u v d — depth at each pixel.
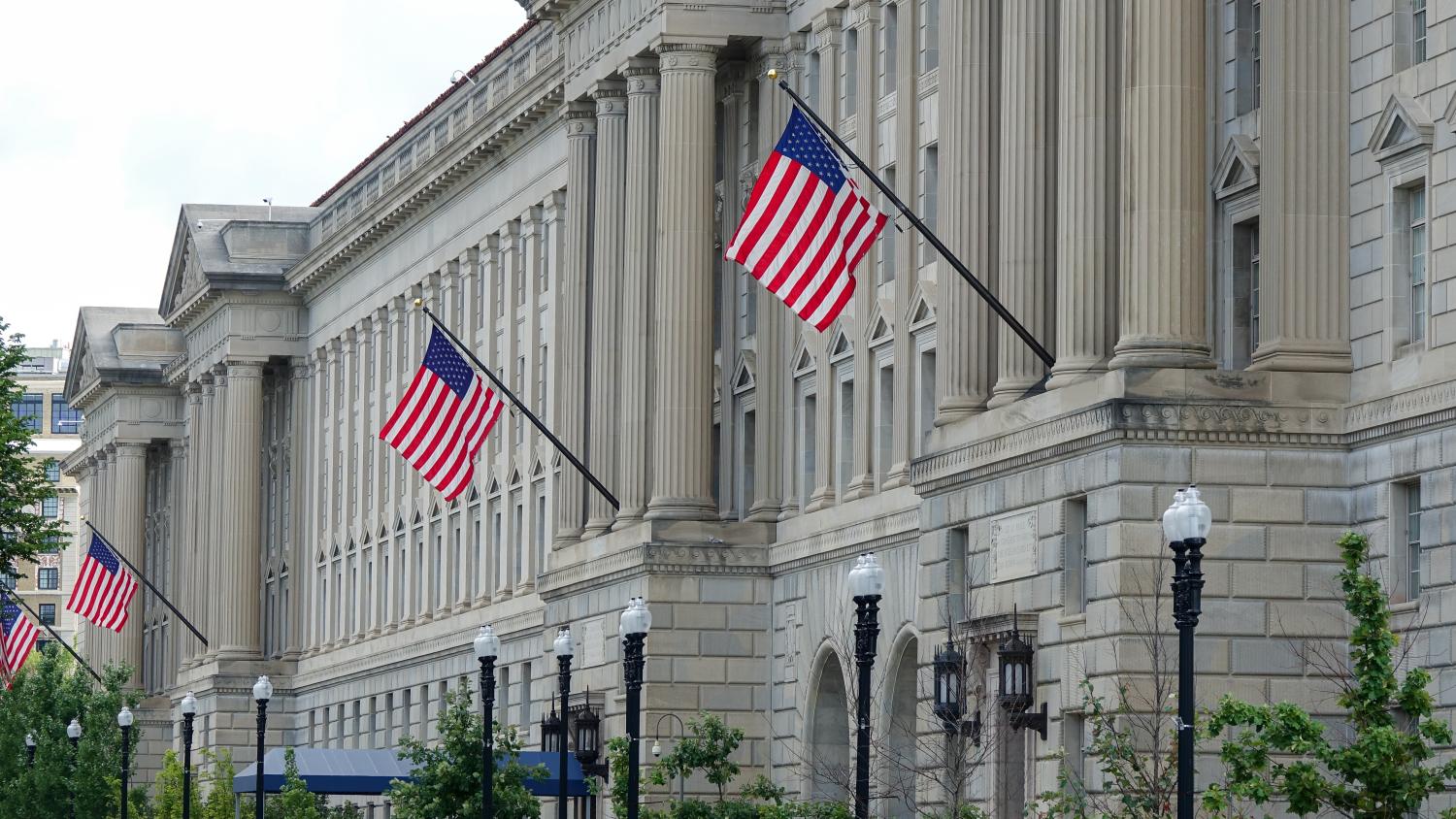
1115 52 149.12
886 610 188.62
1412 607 132.12
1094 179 148.25
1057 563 144.62
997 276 166.62
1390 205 136.25
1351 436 137.88
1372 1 138.12
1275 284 140.12
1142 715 134.38
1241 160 144.38
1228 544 137.38
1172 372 138.62
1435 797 128.88
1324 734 135.12
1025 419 149.38
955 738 150.12
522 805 193.88
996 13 169.50
